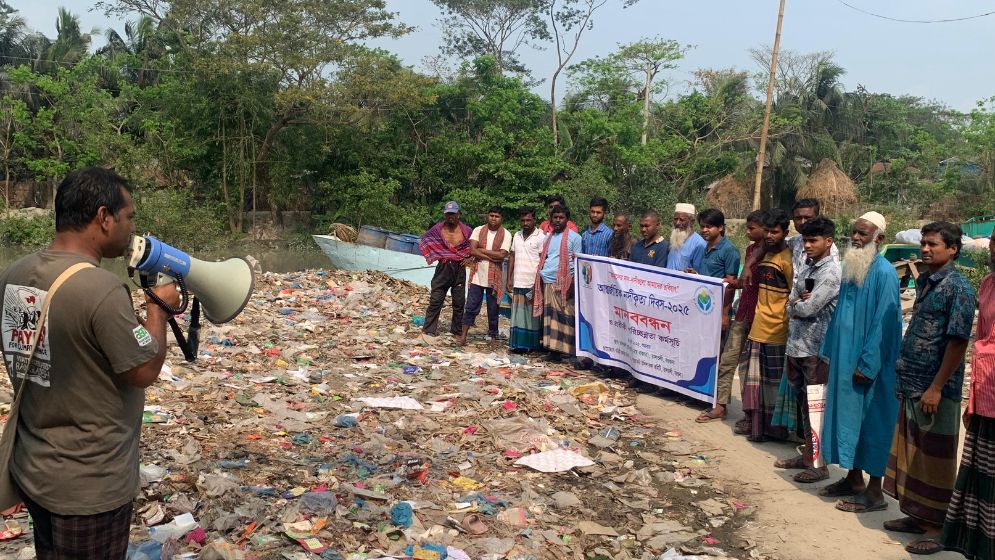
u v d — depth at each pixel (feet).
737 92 150.00
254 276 9.97
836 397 16.71
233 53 110.32
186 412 20.06
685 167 141.28
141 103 123.44
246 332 30.53
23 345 8.10
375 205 119.14
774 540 15.40
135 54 148.05
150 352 8.30
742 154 148.25
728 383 23.02
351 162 126.00
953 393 14.53
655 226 26.81
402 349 30.32
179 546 12.98
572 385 26.16
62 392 8.04
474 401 22.93
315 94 108.47
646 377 25.79
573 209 118.01
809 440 18.45
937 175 160.76
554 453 19.16
